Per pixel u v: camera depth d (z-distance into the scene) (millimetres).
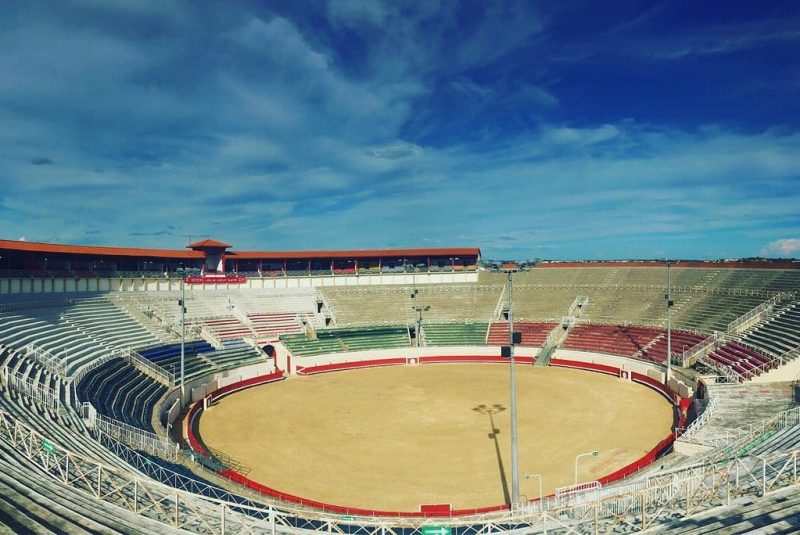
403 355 79375
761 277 73188
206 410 53156
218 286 92062
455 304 92812
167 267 92500
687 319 71188
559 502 26922
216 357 66938
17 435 25922
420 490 33188
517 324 85125
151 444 36094
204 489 29500
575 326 80750
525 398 55281
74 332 55656
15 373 37156
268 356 73062
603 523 21125
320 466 37500
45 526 16312
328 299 94062
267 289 93750
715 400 42969
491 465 36969
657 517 20938
